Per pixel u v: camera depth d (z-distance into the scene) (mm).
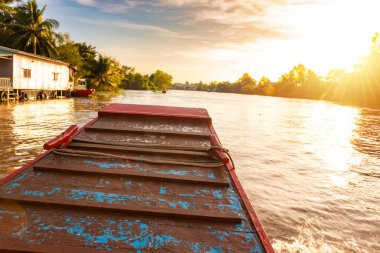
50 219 2072
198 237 1984
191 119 4430
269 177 9664
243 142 15719
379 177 10359
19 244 1789
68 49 49500
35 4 38000
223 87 197000
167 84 167375
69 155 3076
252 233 2045
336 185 9250
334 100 92375
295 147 15133
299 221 6488
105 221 2090
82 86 49219
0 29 38875
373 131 22531
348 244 5602
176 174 2799
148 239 1935
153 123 4332
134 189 2535
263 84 155500
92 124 4113
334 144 16625
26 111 22969
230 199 2465
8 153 10430
